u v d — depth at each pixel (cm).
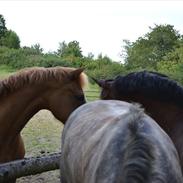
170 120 397
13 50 3189
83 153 297
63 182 365
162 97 402
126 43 3541
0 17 4528
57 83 498
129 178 230
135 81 411
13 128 489
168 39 3419
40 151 820
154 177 233
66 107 499
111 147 262
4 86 484
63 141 371
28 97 492
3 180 500
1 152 486
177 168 264
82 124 333
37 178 666
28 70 501
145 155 240
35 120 1215
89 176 275
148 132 266
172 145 281
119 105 342
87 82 511
